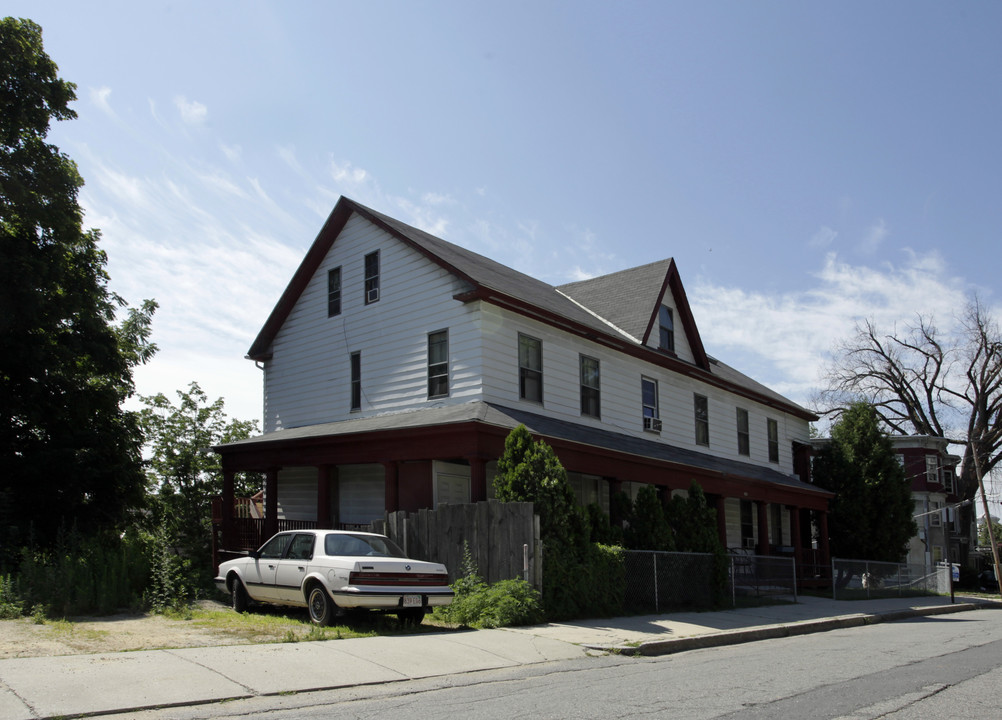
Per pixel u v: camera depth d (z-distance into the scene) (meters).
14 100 19.08
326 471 19.77
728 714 7.12
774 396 33.38
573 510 15.01
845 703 7.79
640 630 13.34
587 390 22.81
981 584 43.06
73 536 15.46
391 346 21.80
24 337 19.16
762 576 23.61
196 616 13.22
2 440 19.86
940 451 48.59
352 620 12.52
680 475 22.75
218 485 27.94
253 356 25.64
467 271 20.33
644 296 26.12
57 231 19.64
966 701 7.99
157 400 28.42
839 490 32.94
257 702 7.45
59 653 9.20
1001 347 46.34
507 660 10.24
